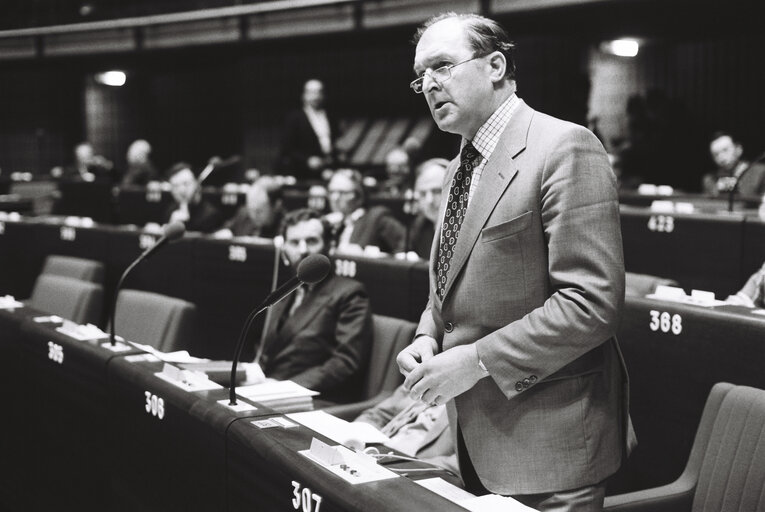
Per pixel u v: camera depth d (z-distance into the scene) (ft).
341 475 5.49
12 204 27.55
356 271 13.89
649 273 16.06
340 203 19.77
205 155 47.88
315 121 32.19
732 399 7.57
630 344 9.79
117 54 39.50
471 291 6.01
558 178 5.69
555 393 5.88
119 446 8.44
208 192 29.45
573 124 5.84
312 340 12.15
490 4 26.96
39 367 10.09
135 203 31.53
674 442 9.34
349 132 41.91
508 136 6.02
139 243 18.15
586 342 5.56
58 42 41.11
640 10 25.46
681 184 32.76
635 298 9.86
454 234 6.37
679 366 9.25
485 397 6.04
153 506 7.82
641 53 37.52
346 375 11.87
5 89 47.83
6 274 20.90
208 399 7.26
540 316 5.63
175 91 48.73
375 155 40.22
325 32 32.17
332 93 42.96
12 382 10.82
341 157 32.68
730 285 14.89
